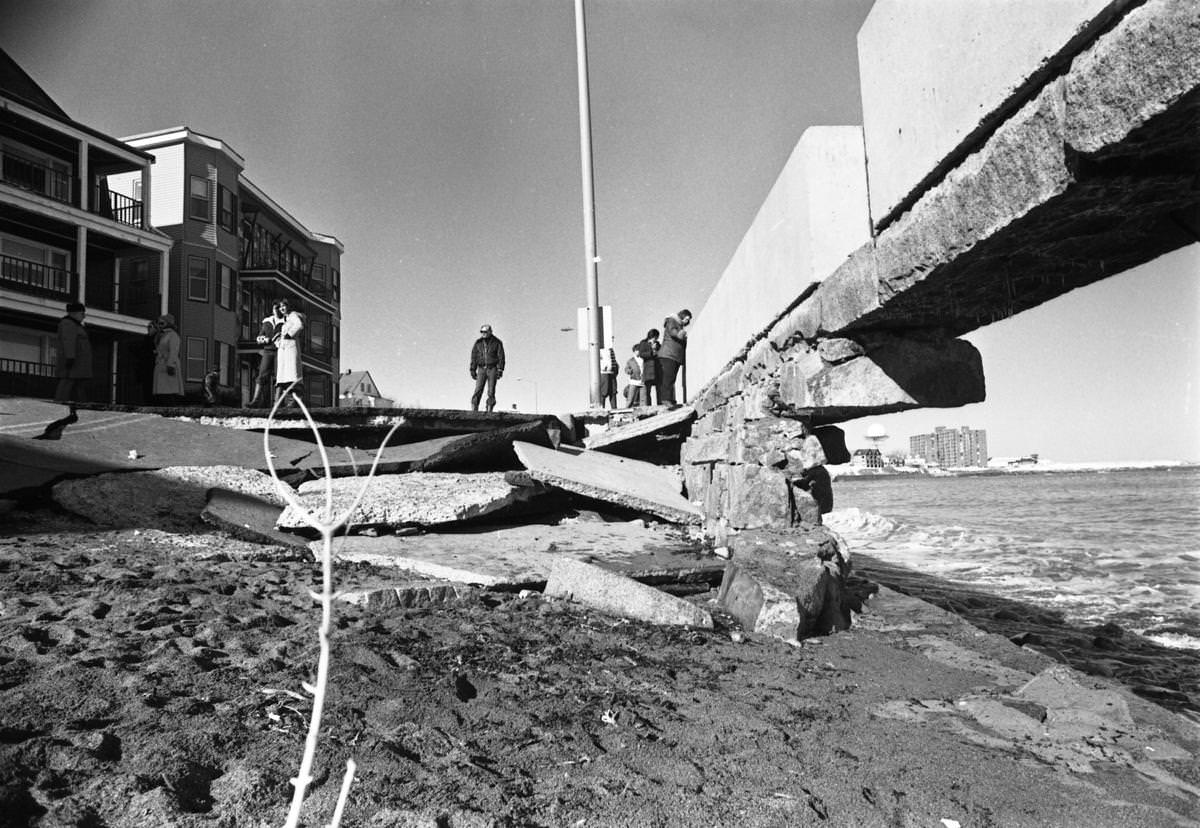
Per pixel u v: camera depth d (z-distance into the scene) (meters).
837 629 5.20
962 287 3.79
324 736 2.63
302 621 4.09
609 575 5.28
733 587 5.39
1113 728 3.32
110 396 27.17
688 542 7.66
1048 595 9.39
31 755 2.25
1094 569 12.06
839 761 2.85
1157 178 2.48
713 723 3.18
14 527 6.14
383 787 2.31
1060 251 3.23
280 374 12.42
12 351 24.08
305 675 3.18
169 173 31.12
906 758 2.91
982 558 14.00
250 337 35.12
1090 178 2.47
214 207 31.89
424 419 10.23
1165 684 5.05
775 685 3.83
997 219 2.95
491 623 4.45
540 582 5.57
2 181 22.41
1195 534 17.75
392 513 6.93
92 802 2.06
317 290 44.31
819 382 5.20
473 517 7.31
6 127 23.94
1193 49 1.95
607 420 13.67
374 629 4.03
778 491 6.23
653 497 8.86
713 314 9.61
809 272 5.25
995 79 2.86
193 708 2.72
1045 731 3.28
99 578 4.60
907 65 3.65
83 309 11.99
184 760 2.33
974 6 3.00
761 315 6.77
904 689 3.86
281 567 5.54
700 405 10.62
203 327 31.16
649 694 3.50
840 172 5.26
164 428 8.50
